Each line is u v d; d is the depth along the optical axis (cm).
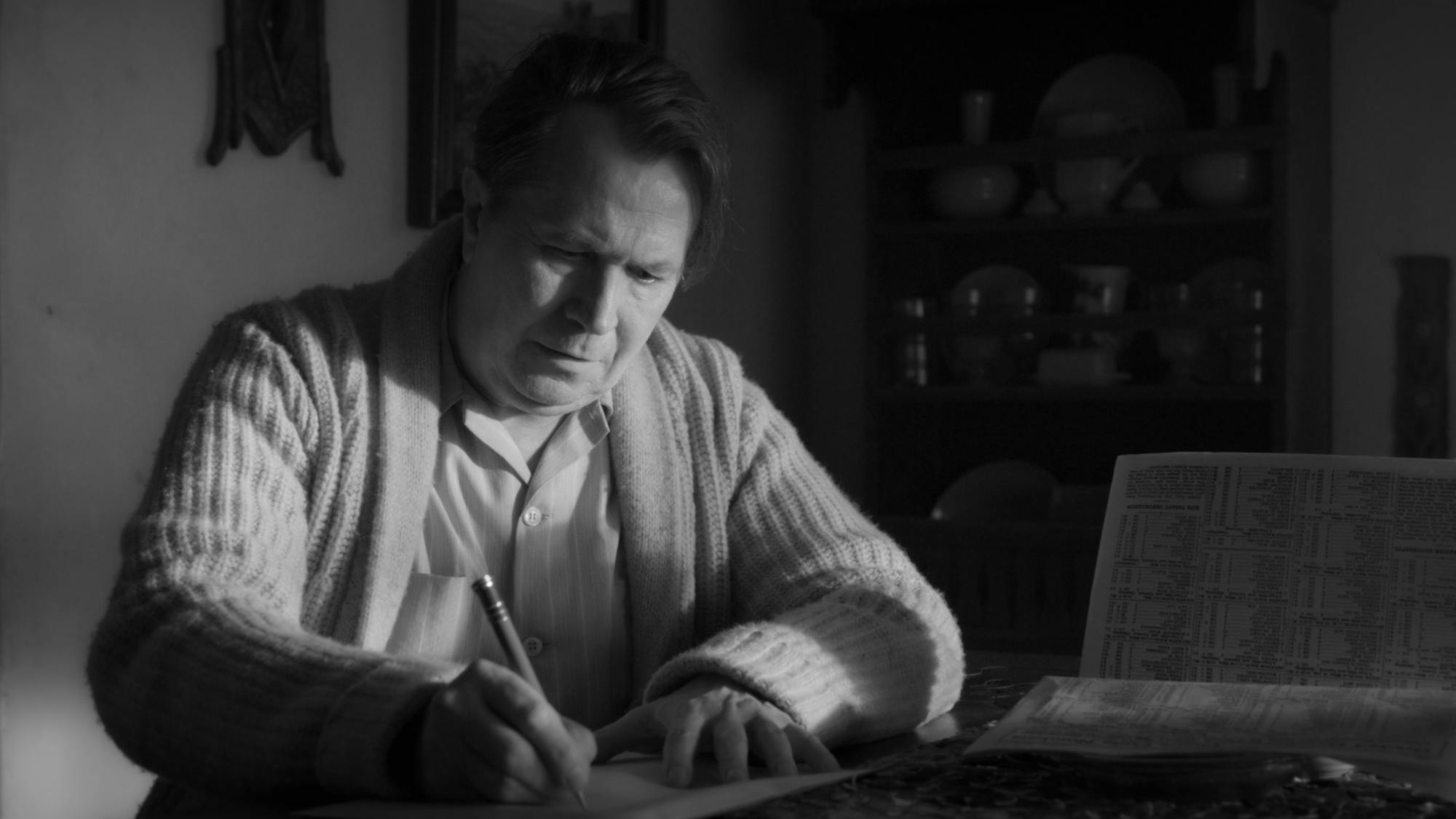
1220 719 99
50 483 243
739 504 157
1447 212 372
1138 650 120
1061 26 399
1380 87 379
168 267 260
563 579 147
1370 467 120
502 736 90
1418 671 112
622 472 150
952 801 95
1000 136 409
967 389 388
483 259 133
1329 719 97
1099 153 373
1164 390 369
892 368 404
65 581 246
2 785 237
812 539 149
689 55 396
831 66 397
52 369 242
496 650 145
